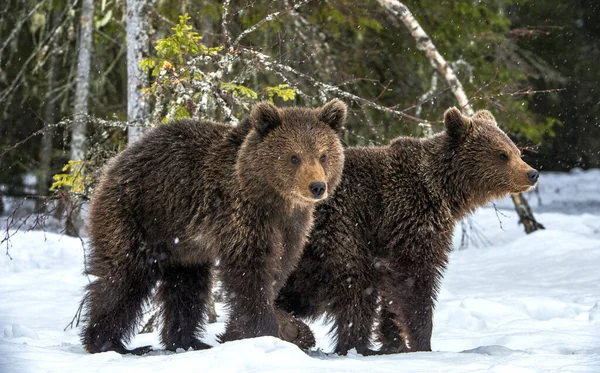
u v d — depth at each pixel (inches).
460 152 419.8
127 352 391.9
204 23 719.7
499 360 340.8
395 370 310.2
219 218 368.2
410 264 407.5
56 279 678.5
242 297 363.9
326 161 362.0
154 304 445.1
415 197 411.2
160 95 534.0
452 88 738.8
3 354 331.0
